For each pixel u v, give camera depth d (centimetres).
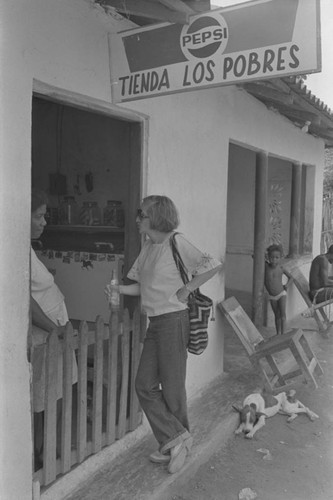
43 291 285
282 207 795
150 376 295
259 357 437
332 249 689
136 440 338
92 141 425
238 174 857
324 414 450
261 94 450
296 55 214
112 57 271
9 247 220
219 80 236
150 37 253
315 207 830
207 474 333
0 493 225
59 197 443
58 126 441
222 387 454
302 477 339
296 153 698
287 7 213
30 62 231
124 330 315
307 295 675
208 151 430
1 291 218
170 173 369
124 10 262
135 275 305
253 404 405
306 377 412
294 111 567
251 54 225
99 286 413
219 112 448
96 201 426
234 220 871
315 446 387
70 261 426
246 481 328
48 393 257
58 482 270
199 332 291
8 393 225
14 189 221
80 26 263
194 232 416
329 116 593
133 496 278
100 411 300
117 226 409
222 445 374
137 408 339
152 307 287
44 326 262
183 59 245
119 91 271
